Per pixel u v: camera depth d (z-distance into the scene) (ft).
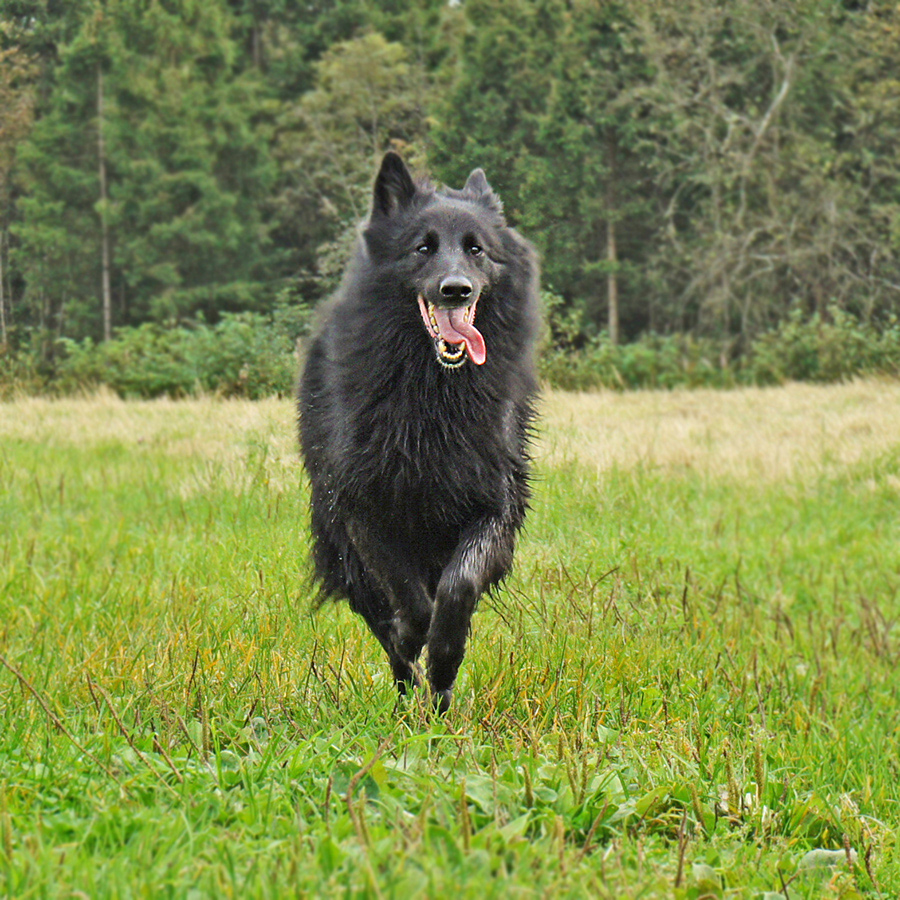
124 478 41.96
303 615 23.45
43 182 69.26
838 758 22.36
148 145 116.88
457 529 19.92
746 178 123.75
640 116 124.47
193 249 124.47
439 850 11.52
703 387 108.17
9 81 63.57
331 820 13.02
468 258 19.25
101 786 13.44
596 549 30.66
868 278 122.11
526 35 108.47
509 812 13.89
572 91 108.47
